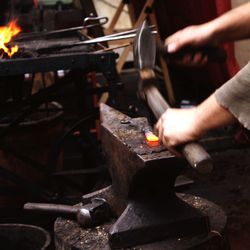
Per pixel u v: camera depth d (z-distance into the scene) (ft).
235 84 4.37
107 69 9.69
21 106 10.72
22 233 8.21
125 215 6.12
